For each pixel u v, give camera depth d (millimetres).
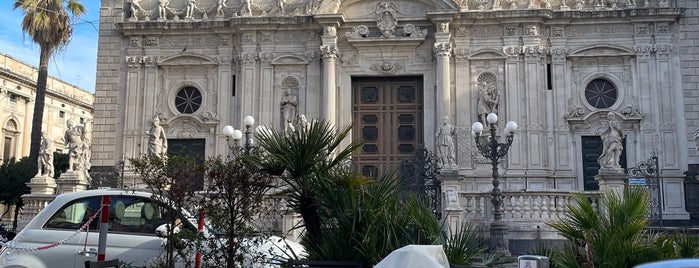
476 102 32219
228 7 34281
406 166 27156
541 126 31562
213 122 33219
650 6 31625
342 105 32875
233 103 33531
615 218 9039
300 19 32969
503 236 19203
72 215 10609
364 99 33594
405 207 9703
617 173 22344
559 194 21453
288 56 33281
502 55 32219
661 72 31500
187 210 9930
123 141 33562
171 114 33688
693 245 8875
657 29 31750
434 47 32062
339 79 33062
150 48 34250
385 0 33125
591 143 31547
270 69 33344
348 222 9172
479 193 21938
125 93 34062
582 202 9359
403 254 6410
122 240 10297
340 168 9742
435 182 24797
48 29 33344
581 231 9211
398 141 33031
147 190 11000
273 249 10438
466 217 21703
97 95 34281
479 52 32406
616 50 31906
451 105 32188
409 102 33312
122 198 10680
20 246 10258
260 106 32969
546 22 32250
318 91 32969
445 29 31922
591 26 32250
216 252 9383
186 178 9508
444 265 6906
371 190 9672
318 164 9570
